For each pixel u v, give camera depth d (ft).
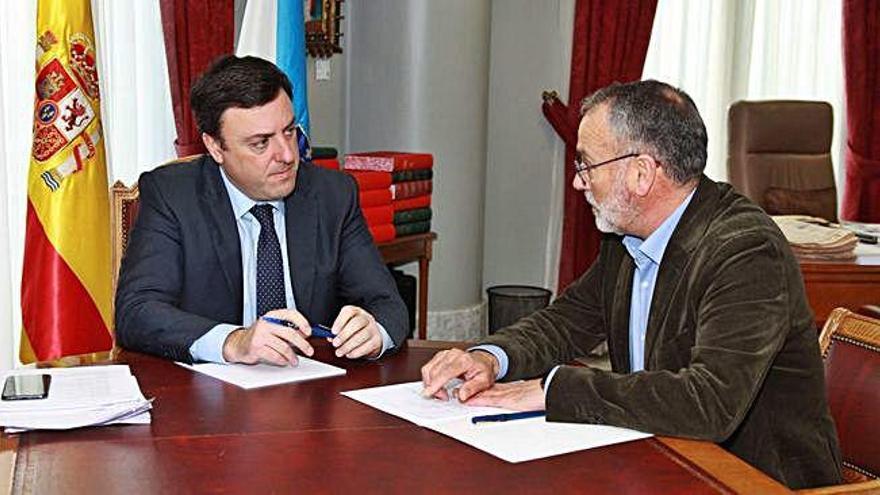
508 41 16.52
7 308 10.07
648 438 4.99
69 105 9.32
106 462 4.55
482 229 16.20
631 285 6.27
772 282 5.45
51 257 9.27
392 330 6.78
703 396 5.06
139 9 11.66
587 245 16.69
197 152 11.68
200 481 4.34
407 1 14.89
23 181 10.50
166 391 5.64
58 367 6.07
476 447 4.81
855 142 18.03
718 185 5.98
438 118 15.15
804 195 15.14
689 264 5.71
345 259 7.56
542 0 16.49
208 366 6.15
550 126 16.81
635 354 6.29
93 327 9.43
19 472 4.42
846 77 17.93
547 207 17.08
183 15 11.41
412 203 13.41
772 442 5.73
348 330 6.36
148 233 7.07
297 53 10.84
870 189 18.13
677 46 16.98
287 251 7.37
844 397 5.88
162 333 6.33
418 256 13.62
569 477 4.46
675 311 5.72
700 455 4.78
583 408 5.15
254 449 4.74
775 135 15.20
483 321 16.53
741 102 15.24
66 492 4.21
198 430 4.99
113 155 11.48
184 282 7.11
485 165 16.03
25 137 10.44
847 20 17.80
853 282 11.14
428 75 15.02
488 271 17.08
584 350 6.79
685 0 16.89
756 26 17.58
